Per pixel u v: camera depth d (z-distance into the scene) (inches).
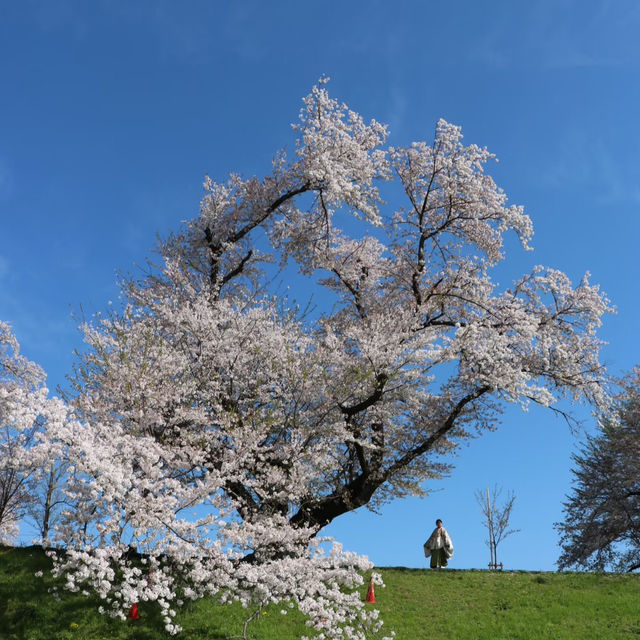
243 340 684.7
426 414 814.5
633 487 1053.8
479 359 734.5
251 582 468.1
